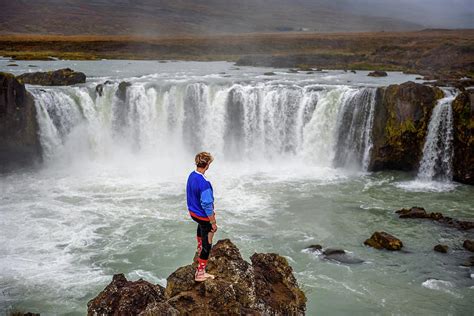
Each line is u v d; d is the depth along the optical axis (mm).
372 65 59656
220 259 10281
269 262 11758
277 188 28312
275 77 47000
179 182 29391
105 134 35875
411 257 19344
